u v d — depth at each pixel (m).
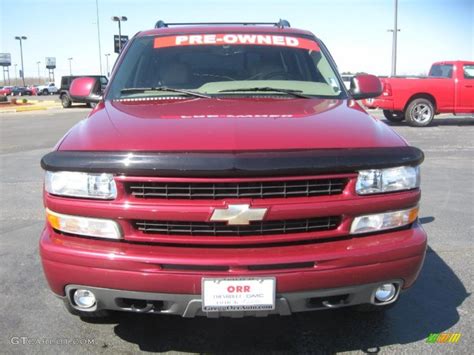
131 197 2.49
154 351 3.00
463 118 18.12
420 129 14.43
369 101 15.35
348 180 2.54
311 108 3.24
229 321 3.32
